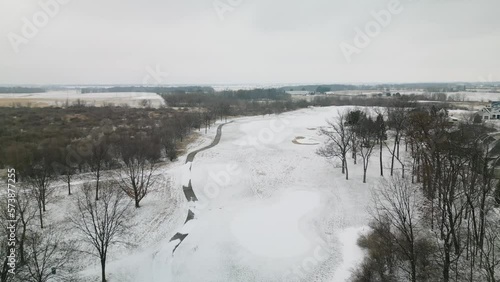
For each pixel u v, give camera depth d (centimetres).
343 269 3506
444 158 4166
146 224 4412
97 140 7375
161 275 3412
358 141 6762
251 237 4069
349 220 4569
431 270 3281
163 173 6425
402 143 8062
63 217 4494
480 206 3481
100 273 3400
